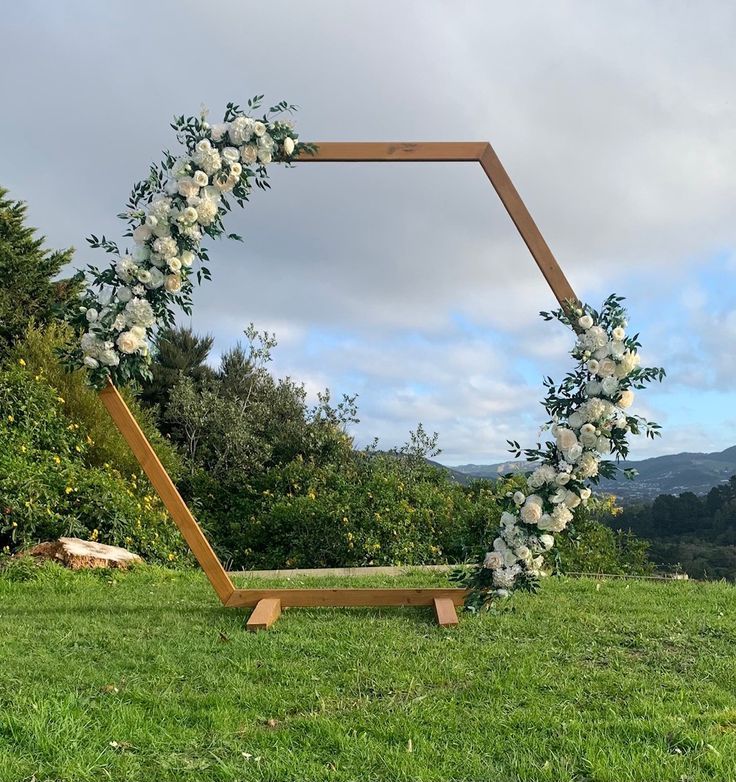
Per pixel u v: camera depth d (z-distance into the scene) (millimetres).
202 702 3363
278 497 10992
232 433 13273
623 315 4789
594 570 8477
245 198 5219
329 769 2721
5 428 8820
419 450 13219
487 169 5164
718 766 2695
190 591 6426
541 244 5059
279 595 5383
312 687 3621
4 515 7645
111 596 6117
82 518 8344
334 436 13359
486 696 3523
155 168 5078
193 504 11586
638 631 4781
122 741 2908
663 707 3334
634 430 4695
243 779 2629
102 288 5055
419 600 5410
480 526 9188
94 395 10477
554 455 4836
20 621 5016
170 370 17578
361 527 9164
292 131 5141
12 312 14453
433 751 2871
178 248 5039
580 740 2939
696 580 7438
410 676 3783
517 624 4977
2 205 16375
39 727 2893
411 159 5199
